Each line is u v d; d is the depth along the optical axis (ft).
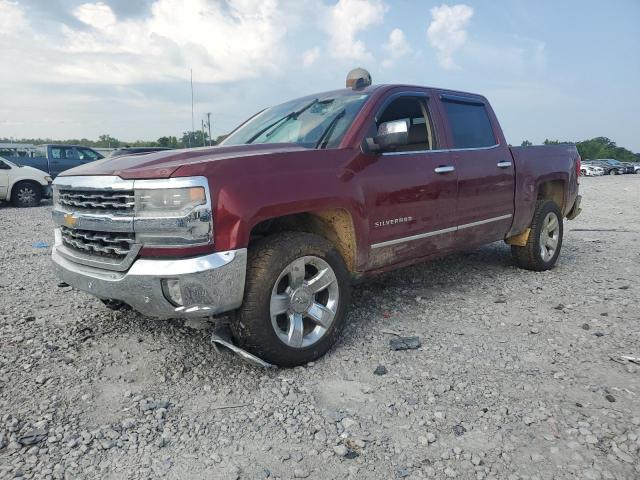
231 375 10.43
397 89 13.82
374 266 12.67
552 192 20.13
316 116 13.46
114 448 8.03
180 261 9.28
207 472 7.45
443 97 15.29
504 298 15.51
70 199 11.04
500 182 16.21
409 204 13.10
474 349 11.68
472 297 15.61
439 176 13.93
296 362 10.66
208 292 9.34
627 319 13.55
